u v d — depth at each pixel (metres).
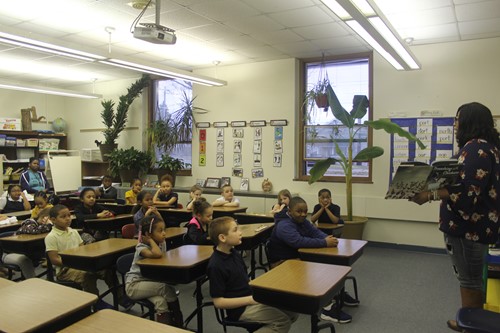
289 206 3.28
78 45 4.73
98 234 4.83
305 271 2.25
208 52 6.29
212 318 3.37
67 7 4.44
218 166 7.31
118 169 7.82
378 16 3.52
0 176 7.69
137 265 2.76
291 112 6.61
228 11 4.50
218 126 7.28
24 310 1.46
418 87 5.67
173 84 8.04
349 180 5.68
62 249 3.42
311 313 1.89
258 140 6.91
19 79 8.61
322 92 6.12
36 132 8.86
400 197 1.98
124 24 4.99
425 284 4.23
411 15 4.52
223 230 2.35
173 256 2.74
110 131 8.17
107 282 3.35
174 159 7.45
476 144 1.90
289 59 6.61
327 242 3.02
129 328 1.39
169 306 2.70
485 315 1.57
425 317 3.35
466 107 2.00
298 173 6.66
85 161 8.66
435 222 5.58
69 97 9.63
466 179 1.86
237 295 2.38
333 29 5.13
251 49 6.10
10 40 4.30
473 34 5.16
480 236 1.90
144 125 8.36
